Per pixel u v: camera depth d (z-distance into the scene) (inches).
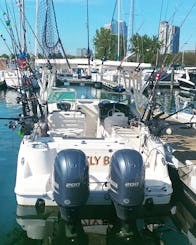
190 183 253.0
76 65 360.8
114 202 193.0
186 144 367.9
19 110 719.7
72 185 180.1
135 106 343.9
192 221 235.9
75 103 360.2
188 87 1358.3
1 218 222.1
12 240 199.8
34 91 288.5
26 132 246.1
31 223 211.0
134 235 208.1
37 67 343.0
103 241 200.1
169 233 215.2
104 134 306.7
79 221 214.8
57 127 313.4
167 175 223.9
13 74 878.4
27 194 205.9
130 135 268.5
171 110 781.3
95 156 223.9
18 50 289.0
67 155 186.4
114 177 189.6
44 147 219.8
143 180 187.0
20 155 220.5
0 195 256.4
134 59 370.6
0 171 312.0
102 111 351.9
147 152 247.3
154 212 223.6
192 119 463.5
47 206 209.5
